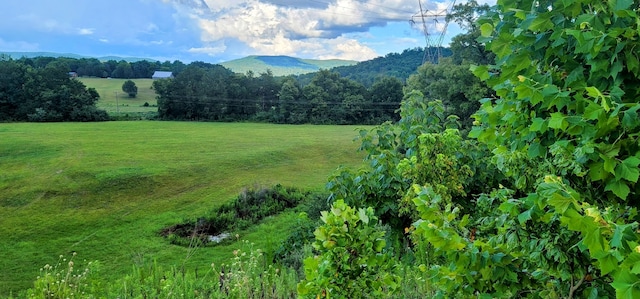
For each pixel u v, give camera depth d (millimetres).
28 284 16734
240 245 19531
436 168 6871
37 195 30453
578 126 1898
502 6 2344
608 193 2152
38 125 67188
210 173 38500
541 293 2371
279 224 22828
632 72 2008
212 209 25391
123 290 5262
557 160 2242
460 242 2098
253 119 88875
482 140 2818
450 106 31438
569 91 2041
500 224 2500
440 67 34656
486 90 28500
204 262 17641
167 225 24000
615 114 1728
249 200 26016
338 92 87438
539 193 1876
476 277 2197
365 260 2730
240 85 91500
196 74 90062
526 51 2238
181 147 49500
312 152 50625
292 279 5555
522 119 2406
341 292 2674
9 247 20922
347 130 72375
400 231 7820
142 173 36219
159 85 86688
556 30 2035
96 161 39812
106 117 80875
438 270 2395
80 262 18844
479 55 34312
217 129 70750
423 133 7570
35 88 75688
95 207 28422
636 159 1786
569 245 2152
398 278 3018
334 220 2766
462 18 35219
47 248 20906
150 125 73938
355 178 8016
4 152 43312
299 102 86750
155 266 6125
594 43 1878
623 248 1433
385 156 8055
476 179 8008
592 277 2184
